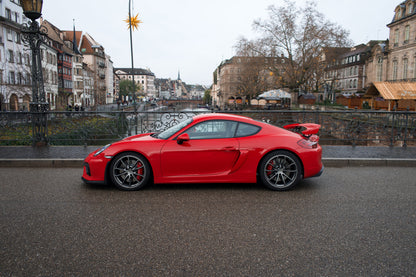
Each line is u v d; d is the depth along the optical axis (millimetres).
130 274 2422
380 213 3848
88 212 3832
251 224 3475
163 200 4355
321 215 3773
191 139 4828
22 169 6484
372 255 2760
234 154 4758
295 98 42094
